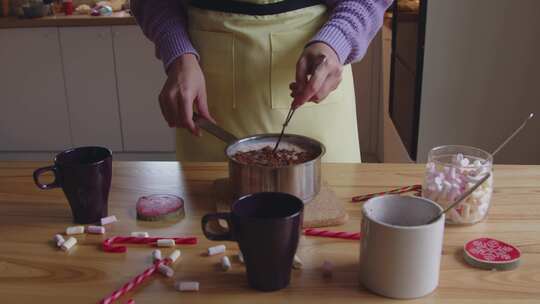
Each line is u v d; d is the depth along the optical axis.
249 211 0.79
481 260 0.80
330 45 1.14
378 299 0.74
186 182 1.11
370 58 3.21
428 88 2.14
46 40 3.04
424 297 0.74
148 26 1.34
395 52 2.68
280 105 1.33
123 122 3.18
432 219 0.75
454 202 0.82
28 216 0.98
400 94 2.55
